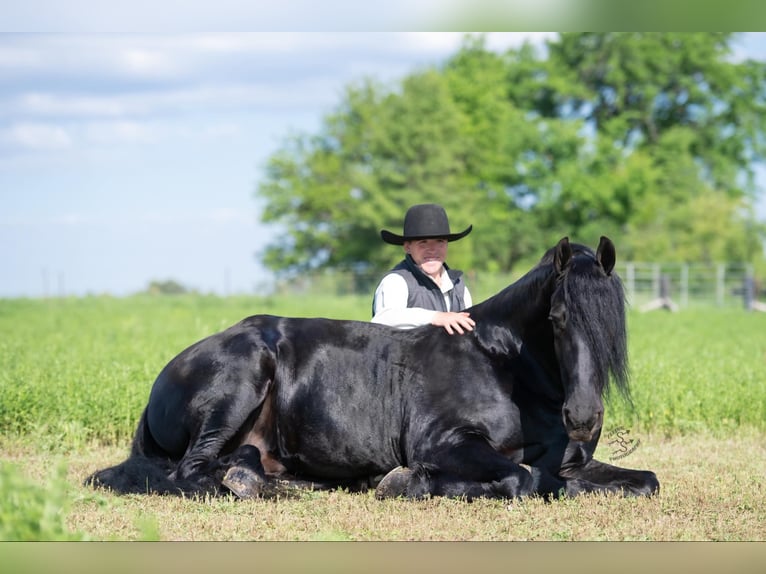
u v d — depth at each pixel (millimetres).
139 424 9211
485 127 71125
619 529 6953
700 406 12570
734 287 56844
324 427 8484
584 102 78438
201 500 7969
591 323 7266
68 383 12391
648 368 14469
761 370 15766
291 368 8617
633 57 76062
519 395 8195
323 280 62062
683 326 30688
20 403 11523
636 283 58312
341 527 7105
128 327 27125
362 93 68688
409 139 64312
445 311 9484
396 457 8484
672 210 71812
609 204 68562
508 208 71000
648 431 12055
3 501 5609
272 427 8641
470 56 78938
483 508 7473
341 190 65812
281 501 8008
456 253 64125
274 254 70000
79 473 9219
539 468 8023
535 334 8125
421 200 63219
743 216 76062
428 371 8445
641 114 76562
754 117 77500
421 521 7203
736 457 10344
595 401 7152
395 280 9383
